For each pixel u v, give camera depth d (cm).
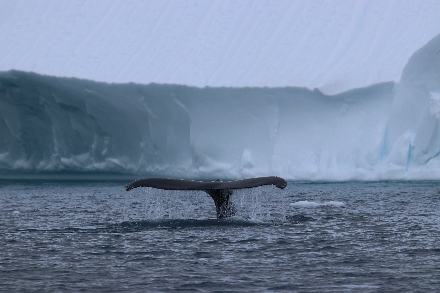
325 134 14275
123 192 10731
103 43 17400
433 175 13038
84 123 14912
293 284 3109
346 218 5994
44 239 4588
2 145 15588
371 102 14138
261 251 4019
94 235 4747
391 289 3000
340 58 15838
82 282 3161
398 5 16838
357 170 13750
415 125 13712
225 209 5472
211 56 16575
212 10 17875
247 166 14300
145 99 14412
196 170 14662
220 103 14362
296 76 15188
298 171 14062
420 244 4353
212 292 2950
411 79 13838
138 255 3891
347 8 17125
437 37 13362
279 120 14475
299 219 5809
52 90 14438
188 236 4550
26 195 9975
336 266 3566
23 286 3073
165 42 17238
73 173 15625
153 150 14850
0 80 14412
